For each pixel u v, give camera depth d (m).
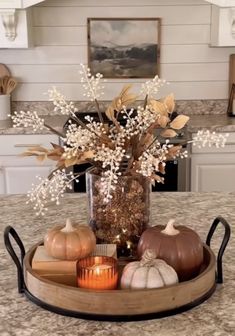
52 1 3.91
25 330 1.09
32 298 1.21
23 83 4.04
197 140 1.38
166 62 4.04
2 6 3.48
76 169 3.35
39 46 3.99
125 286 1.16
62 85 4.06
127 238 1.42
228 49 4.03
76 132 1.34
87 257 1.24
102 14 3.95
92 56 4.00
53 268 1.24
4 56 4.00
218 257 1.31
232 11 3.61
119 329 1.10
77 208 1.91
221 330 1.08
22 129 3.49
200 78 4.07
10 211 1.89
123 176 1.39
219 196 2.07
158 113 1.38
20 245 1.38
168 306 1.14
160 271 1.17
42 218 1.80
